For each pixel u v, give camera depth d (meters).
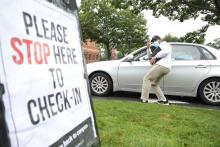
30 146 2.09
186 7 26.84
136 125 6.33
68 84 2.81
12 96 1.97
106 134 5.54
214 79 9.45
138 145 5.22
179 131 6.16
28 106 2.12
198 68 9.50
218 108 9.12
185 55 9.70
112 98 9.87
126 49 50.44
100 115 6.88
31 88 2.17
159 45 8.80
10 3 2.06
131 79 9.90
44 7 2.56
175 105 8.74
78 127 2.89
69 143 2.65
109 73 10.05
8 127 1.90
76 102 2.96
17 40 2.09
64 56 2.83
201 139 5.82
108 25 49.00
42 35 2.45
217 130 6.41
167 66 8.74
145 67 9.76
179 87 9.56
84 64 3.40
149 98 10.05
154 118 6.98
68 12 3.14
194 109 8.20
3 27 1.97
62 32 2.88
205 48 9.73
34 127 2.15
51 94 2.45
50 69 2.49
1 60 1.92
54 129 2.42
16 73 2.04
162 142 5.37
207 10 26.62
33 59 2.26
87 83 3.40
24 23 2.21
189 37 31.62
